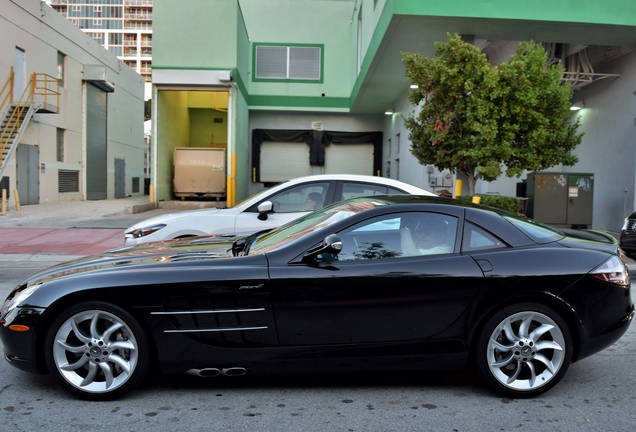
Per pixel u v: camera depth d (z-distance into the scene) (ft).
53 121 71.67
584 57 46.80
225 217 22.34
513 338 12.40
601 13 38.60
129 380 12.01
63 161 75.25
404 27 40.81
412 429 10.96
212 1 63.36
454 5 38.22
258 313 12.10
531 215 41.42
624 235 28.48
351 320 12.22
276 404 12.16
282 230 15.01
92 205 69.21
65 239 40.96
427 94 35.94
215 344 12.09
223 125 88.63
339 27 79.41
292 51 79.36
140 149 109.81
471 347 12.53
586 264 12.60
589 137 50.62
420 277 12.28
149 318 11.93
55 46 71.82
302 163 82.28
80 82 79.92
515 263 12.45
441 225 13.09
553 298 12.32
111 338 12.10
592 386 13.46
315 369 12.36
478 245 12.90
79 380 12.04
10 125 61.41
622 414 11.80
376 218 13.05
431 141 35.73
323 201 22.62
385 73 56.08
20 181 63.98
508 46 52.21
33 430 10.77
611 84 47.26
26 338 11.93
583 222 41.19
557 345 12.39
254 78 79.05
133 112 104.73
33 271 29.89
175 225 22.08
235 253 13.61
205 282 12.01
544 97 33.27
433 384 13.48
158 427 10.94
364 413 11.71
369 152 82.94
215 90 64.69
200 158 72.59
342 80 79.56
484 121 33.04
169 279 12.01
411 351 12.41
